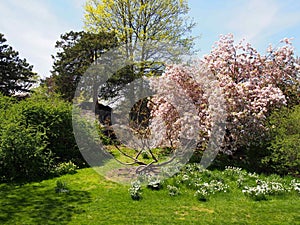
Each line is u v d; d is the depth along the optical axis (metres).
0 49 16.86
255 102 8.07
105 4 15.09
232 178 6.68
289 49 9.19
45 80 17.36
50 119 8.26
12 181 6.59
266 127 7.83
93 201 5.23
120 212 4.68
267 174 7.25
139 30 14.78
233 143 8.34
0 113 7.49
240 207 5.03
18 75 17.16
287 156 6.68
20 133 6.89
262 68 9.12
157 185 5.97
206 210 4.88
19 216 4.43
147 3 14.64
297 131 6.80
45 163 7.16
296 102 8.91
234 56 9.24
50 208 4.82
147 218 4.41
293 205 5.11
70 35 15.65
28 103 8.39
